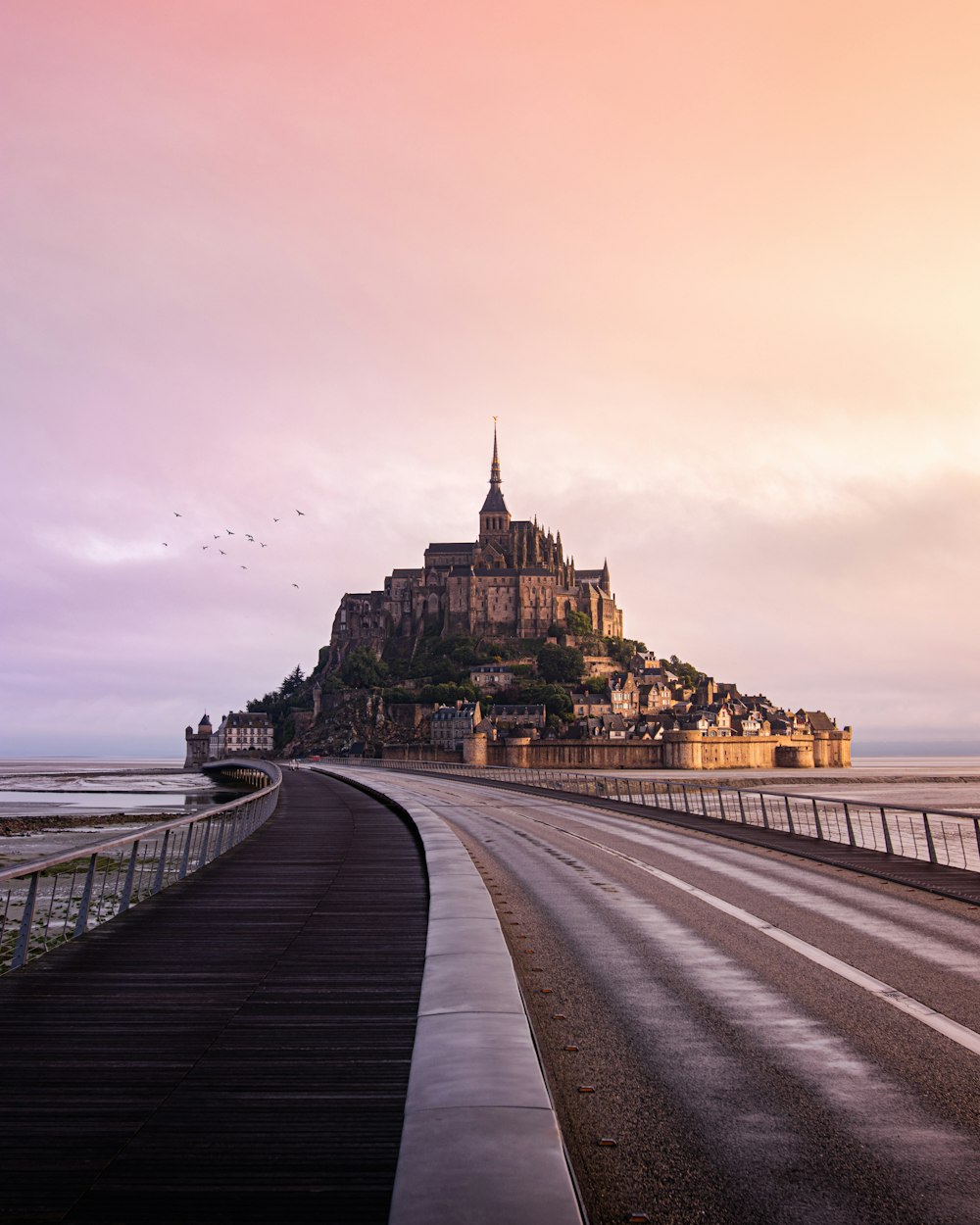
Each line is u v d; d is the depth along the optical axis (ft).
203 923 51.90
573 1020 35.14
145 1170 22.15
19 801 446.60
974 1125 25.67
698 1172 22.97
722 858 88.84
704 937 50.39
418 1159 21.18
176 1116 25.16
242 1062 29.30
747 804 321.32
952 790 521.65
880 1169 23.11
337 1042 31.30
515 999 33.37
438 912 50.26
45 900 107.96
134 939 47.67
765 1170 23.06
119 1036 31.83
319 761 640.99
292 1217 20.13
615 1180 22.57
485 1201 19.48
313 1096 26.61
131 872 55.88
